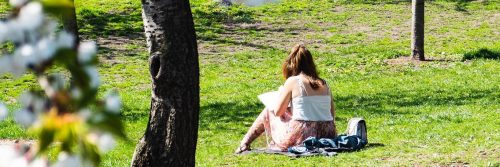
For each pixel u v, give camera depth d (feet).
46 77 6.03
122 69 90.33
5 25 5.69
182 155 23.73
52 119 5.88
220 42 106.93
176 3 22.38
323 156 35.04
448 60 88.33
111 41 104.68
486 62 85.46
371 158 34.30
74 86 6.06
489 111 54.75
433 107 58.34
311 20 123.44
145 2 22.54
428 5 136.46
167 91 23.13
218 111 60.18
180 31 22.49
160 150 23.71
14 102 70.85
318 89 36.70
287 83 36.76
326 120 36.83
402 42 106.93
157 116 23.61
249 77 84.99
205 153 40.19
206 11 124.67
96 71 6.16
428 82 73.61
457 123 48.80
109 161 37.81
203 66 92.12
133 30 111.55
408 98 64.28
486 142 38.01
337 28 118.01
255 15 125.18
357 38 110.42
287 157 35.45
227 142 45.75
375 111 57.41
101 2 126.52
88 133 5.90
